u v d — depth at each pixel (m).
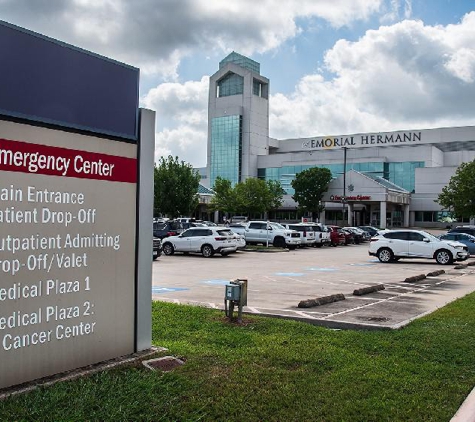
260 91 115.12
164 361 6.10
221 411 4.78
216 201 73.62
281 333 8.02
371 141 106.06
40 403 4.52
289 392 5.33
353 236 46.53
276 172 103.62
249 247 35.31
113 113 5.93
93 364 5.68
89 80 5.65
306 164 98.50
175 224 33.19
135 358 6.05
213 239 28.02
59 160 5.29
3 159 4.78
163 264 23.06
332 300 11.73
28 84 5.02
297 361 6.45
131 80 6.18
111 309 5.91
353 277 18.09
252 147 109.38
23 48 4.99
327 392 5.39
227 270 20.28
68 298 5.37
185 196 55.72
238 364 6.19
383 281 16.81
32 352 5.03
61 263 5.29
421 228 78.31
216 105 113.00
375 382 5.78
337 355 6.78
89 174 5.62
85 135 5.59
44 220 5.12
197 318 9.03
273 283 15.84
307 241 38.47
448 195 54.00
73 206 5.43
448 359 6.89
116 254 5.97
